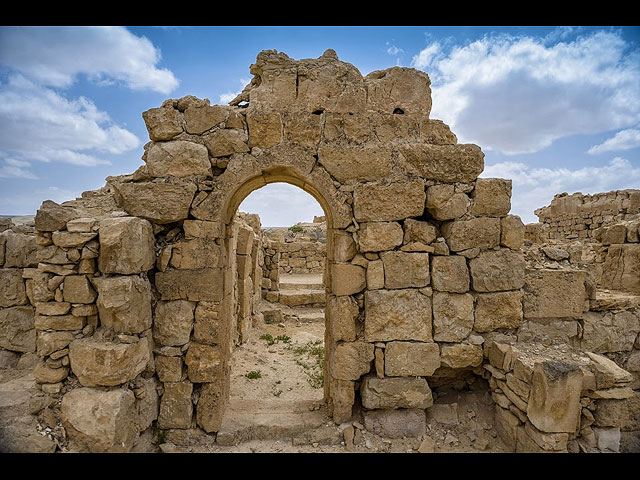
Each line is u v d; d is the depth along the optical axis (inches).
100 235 151.9
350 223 187.0
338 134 188.2
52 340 151.6
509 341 188.7
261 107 185.9
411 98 197.6
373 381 184.2
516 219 189.3
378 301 183.5
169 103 184.4
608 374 159.0
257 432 183.2
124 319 153.6
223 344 187.8
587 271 194.2
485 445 176.6
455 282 186.4
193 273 177.6
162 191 175.6
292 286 505.7
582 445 159.8
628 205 446.3
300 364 288.0
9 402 142.8
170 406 175.8
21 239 201.2
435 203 186.2
